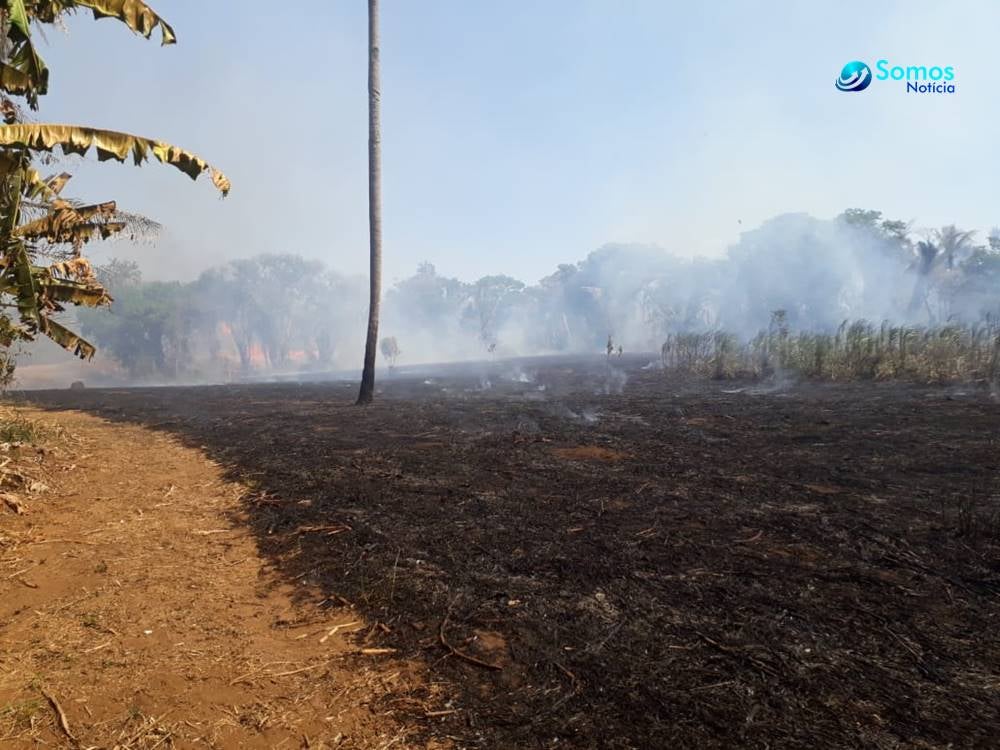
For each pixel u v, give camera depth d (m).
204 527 5.12
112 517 5.41
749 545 4.09
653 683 2.52
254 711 2.52
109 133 5.96
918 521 4.40
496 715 2.39
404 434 9.43
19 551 4.53
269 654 2.99
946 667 2.55
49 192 7.57
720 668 2.61
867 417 9.45
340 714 2.49
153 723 2.46
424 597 3.51
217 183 6.54
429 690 2.60
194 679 2.78
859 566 3.66
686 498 5.27
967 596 3.21
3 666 2.91
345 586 3.77
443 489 5.93
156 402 16.27
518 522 4.80
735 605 3.21
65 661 2.95
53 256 7.43
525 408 12.44
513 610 3.27
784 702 2.35
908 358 15.75
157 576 4.05
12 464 6.95
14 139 5.49
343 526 4.90
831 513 4.68
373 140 15.00
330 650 3.01
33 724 2.46
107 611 3.52
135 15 6.05
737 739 2.14
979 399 10.94
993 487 5.21
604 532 4.46
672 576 3.62
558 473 6.41
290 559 4.30
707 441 7.95
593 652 2.80
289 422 11.27
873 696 2.37
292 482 6.44
